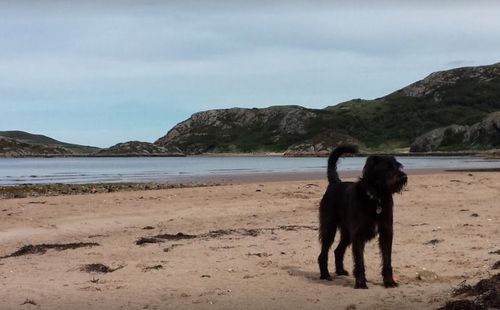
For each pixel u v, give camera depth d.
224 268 9.55
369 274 9.13
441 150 152.62
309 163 89.25
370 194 8.12
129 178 43.56
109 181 39.31
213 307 7.28
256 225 14.56
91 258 10.64
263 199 20.55
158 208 18.22
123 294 8.00
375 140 193.38
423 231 12.70
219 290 8.11
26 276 9.23
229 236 12.70
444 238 11.77
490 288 7.18
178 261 10.17
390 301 7.38
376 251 10.90
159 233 13.59
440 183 26.20
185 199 20.72
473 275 8.56
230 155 196.50
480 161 80.25
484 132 146.38
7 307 7.41
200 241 12.12
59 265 10.05
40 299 7.79
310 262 10.05
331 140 186.50
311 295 7.80
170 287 8.33
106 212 17.39
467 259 9.75
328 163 9.43
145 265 9.88
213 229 14.02
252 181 34.78
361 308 7.09
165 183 34.31
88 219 16.03
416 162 79.00
